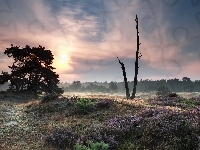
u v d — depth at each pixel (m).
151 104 28.08
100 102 24.84
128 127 16.03
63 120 21.00
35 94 49.56
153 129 14.78
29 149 14.78
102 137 15.22
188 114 17.33
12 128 19.33
